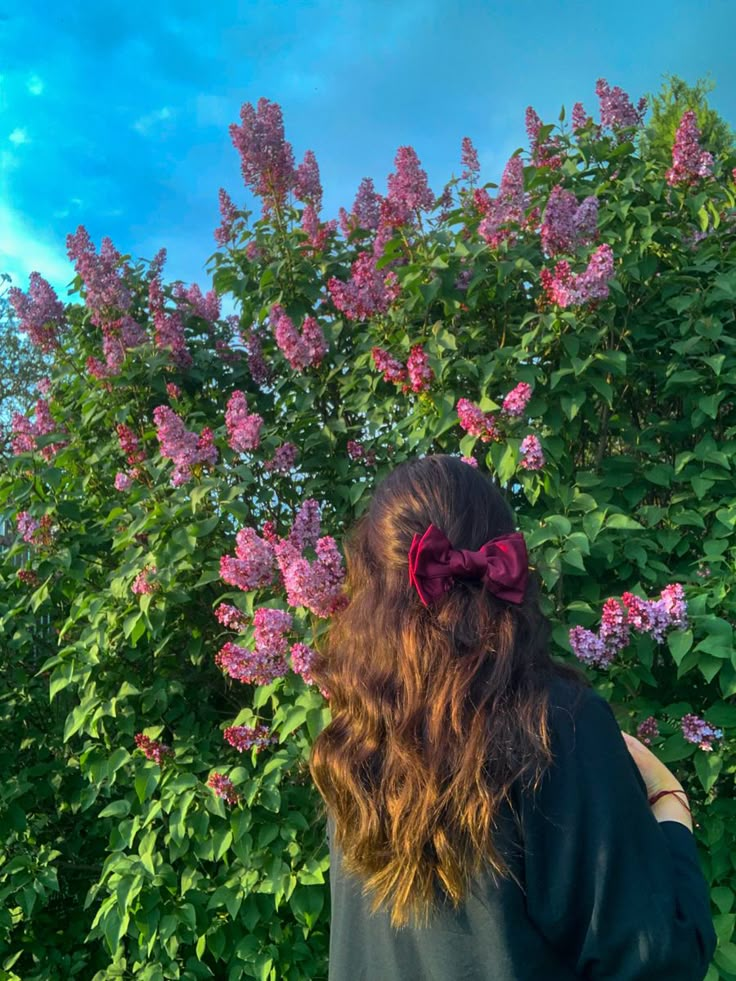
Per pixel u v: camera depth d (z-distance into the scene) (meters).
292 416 3.54
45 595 3.39
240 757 3.07
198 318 4.26
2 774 3.63
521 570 1.00
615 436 3.27
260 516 3.46
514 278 3.26
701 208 3.26
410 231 3.50
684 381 2.89
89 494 3.97
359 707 1.00
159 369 3.87
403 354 3.26
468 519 1.07
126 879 2.79
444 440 3.23
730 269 3.23
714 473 2.87
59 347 4.35
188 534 2.94
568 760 0.90
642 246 3.10
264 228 4.07
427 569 1.00
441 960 0.90
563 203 2.97
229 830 2.73
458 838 0.89
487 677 0.94
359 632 1.04
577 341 2.87
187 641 3.38
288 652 2.50
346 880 1.05
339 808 1.00
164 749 2.92
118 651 3.18
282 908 2.83
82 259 3.88
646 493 3.17
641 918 0.85
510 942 0.87
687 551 2.95
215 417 3.96
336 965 1.05
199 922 2.80
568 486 2.88
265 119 3.77
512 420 2.79
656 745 2.48
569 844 0.87
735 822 2.48
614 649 2.37
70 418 4.19
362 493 3.33
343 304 3.31
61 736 3.82
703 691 2.79
